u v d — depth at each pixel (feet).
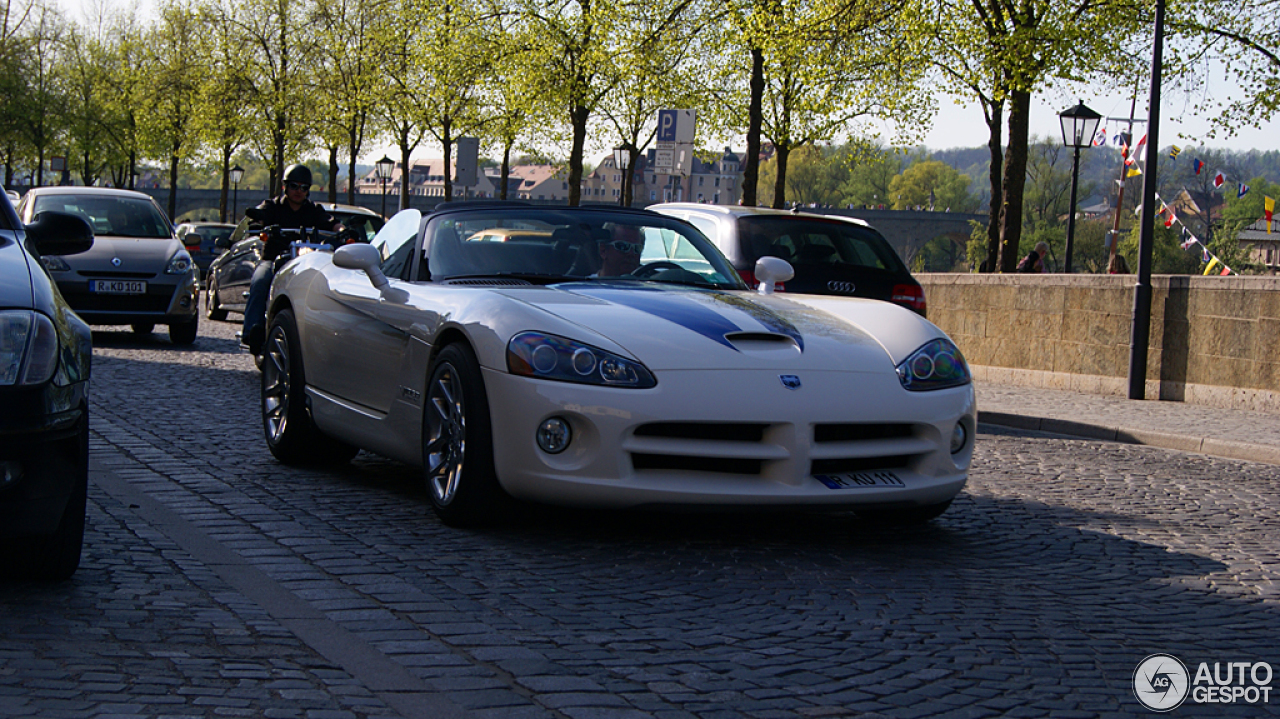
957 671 11.14
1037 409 39.09
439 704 9.69
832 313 17.78
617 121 122.21
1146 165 43.83
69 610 12.03
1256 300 41.06
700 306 16.81
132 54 225.76
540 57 107.65
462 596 13.14
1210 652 12.19
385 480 20.65
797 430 15.19
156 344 47.70
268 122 169.99
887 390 15.92
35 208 49.08
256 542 15.44
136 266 46.09
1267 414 39.45
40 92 224.94
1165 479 25.54
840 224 33.42
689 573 14.53
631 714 9.64
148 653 10.73
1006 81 69.15
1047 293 49.80
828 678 10.77
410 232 19.75
